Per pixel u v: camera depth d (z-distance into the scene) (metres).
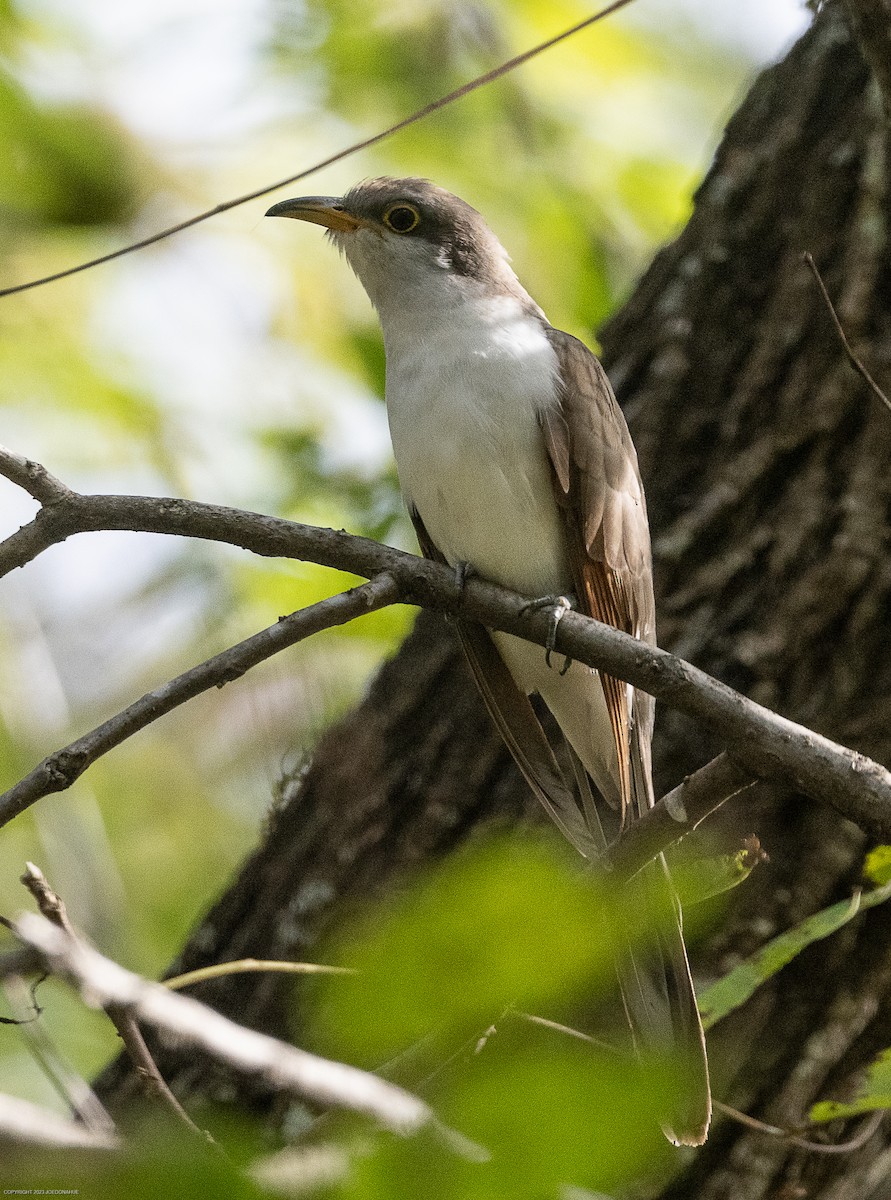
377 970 3.34
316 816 9.62
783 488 9.30
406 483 9.04
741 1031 8.18
